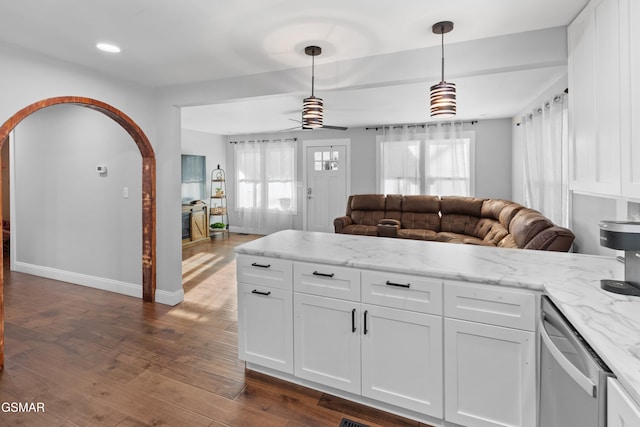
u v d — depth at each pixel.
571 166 2.10
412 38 2.39
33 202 4.52
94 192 4.01
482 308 1.62
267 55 2.69
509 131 5.90
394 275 1.81
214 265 5.20
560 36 2.23
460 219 5.70
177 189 3.58
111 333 2.91
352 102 4.60
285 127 6.84
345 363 1.97
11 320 3.16
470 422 1.68
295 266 2.07
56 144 4.24
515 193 5.64
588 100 1.84
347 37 2.37
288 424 1.84
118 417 1.88
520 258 1.96
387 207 6.27
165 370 2.35
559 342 1.28
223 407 1.97
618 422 0.90
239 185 7.99
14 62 2.50
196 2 1.93
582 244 3.02
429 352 1.75
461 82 3.65
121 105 3.23
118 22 2.16
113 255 3.94
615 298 1.33
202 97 3.32
